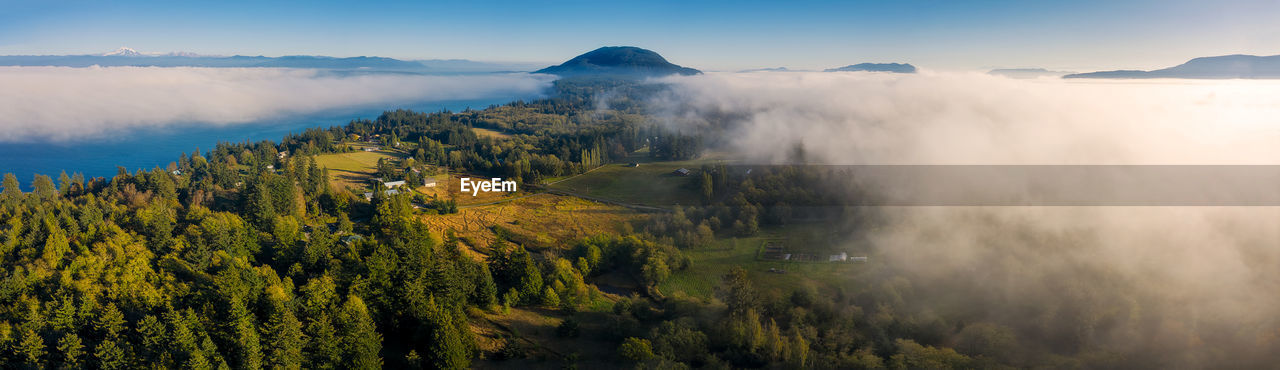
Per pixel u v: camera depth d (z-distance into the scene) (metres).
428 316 90.44
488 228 182.75
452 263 110.44
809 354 91.00
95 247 107.50
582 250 146.50
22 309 82.50
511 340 95.25
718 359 93.00
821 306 111.12
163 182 187.00
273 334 78.69
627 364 91.19
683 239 166.62
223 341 77.56
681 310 111.06
